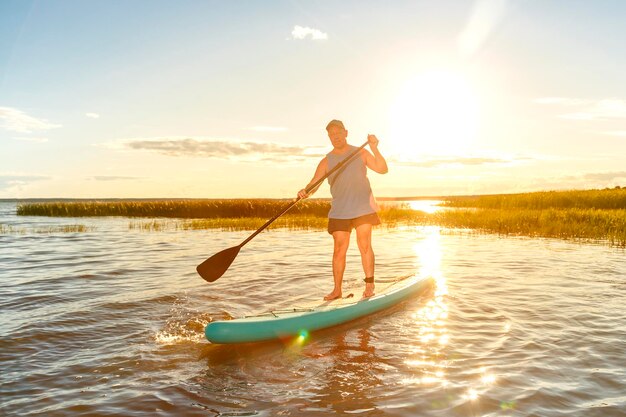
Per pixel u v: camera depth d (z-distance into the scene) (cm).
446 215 2080
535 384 300
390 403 276
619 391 290
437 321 455
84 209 3447
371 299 502
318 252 1028
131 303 539
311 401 282
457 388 296
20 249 1130
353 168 535
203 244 1228
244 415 265
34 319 471
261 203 2855
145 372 333
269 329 399
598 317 460
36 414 270
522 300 538
